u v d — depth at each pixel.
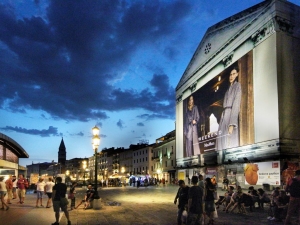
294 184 9.73
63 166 175.00
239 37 34.31
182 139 49.44
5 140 30.44
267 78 28.97
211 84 40.19
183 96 49.75
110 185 56.59
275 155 27.11
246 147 31.55
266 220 12.55
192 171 45.47
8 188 18.95
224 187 32.59
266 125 28.62
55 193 10.94
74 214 14.74
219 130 37.38
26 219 12.48
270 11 29.25
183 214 9.81
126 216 14.10
